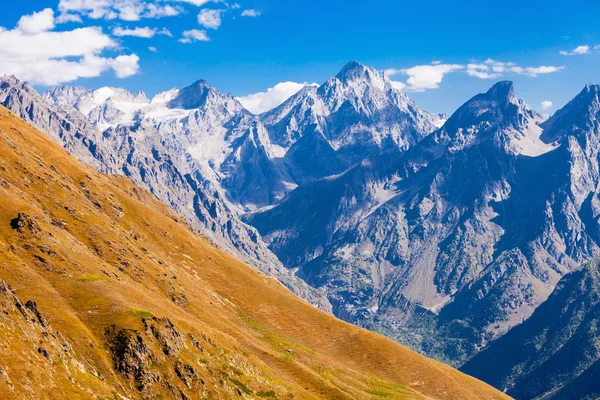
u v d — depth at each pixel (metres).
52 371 158.25
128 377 187.12
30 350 158.25
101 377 180.62
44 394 149.00
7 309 164.12
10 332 157.75
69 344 180.88
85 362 181.25
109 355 190.25
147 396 184.88
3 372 144.75
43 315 192.12
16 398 141.38
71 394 156.25
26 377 148.75
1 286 168.00
